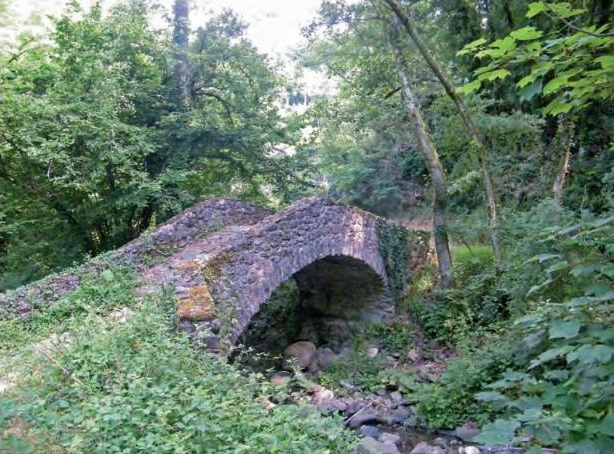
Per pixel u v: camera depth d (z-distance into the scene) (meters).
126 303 6.54
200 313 6.11
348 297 11.73
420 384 8.27
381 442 6.50
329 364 10.49
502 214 10.05
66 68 11.23
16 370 4.58
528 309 6.50
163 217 12.66
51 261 11.80
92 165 10.84
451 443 6.53
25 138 9.80
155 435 3.22
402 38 10.66
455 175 11.53
